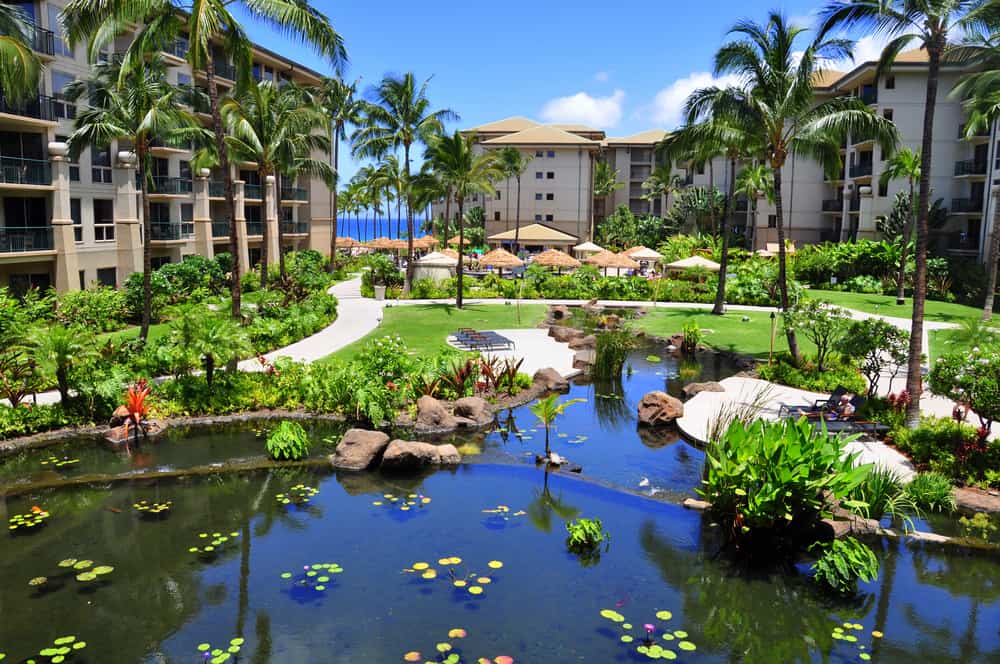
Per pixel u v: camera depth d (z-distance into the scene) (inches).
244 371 762.8
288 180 2252.7
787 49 839.1
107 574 377.4
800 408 685.9
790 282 1514.5
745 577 383.6
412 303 1539.1
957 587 378.0
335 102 2129.7
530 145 2915.8
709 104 919.0
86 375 639.8
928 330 1143.0
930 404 703.1
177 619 332.8
